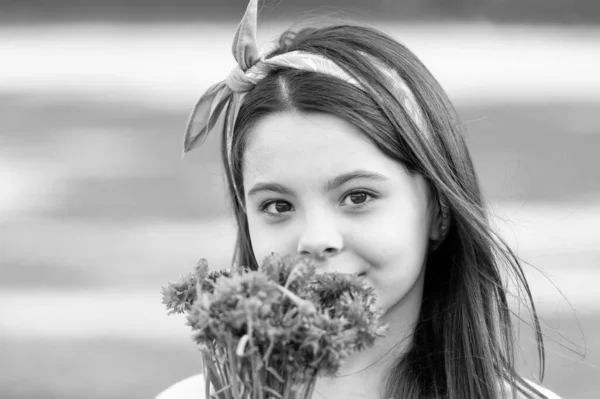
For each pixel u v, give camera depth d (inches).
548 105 925.2
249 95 131.6
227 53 1380.4
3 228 559.5
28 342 389.1
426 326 144.2
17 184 674.8
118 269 471.5
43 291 450.0
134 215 573.9
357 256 124.0
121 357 368.5
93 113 975.6
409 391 134.0
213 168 693.9
